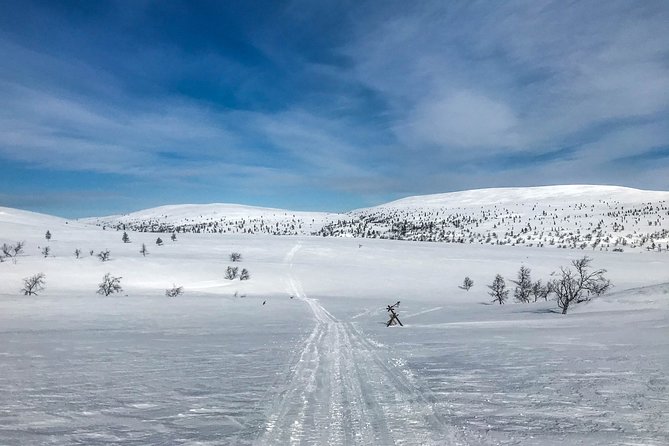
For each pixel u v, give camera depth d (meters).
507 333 14.84
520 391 6.33
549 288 44.75
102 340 14.17
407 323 24.12
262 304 44.12
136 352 11.12
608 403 5.57
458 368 8.30
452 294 73.12
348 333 16.64
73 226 172.00
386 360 9.51
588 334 13.28
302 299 59.94
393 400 6.02
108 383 7.32
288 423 5.06
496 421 4.94
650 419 4.90
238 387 6.98
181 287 70.44
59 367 8.88
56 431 4.85
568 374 7.41
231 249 122.56
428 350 10.94
